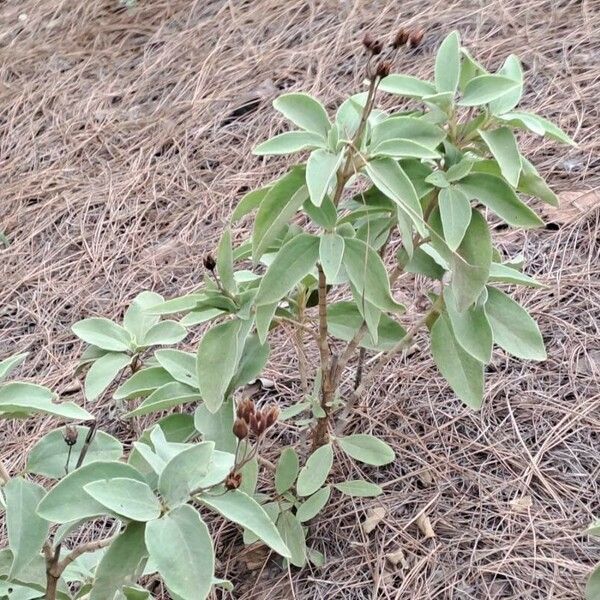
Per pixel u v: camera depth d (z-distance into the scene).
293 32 1.70
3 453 1.08
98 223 1.40
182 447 0.66
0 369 0.69
